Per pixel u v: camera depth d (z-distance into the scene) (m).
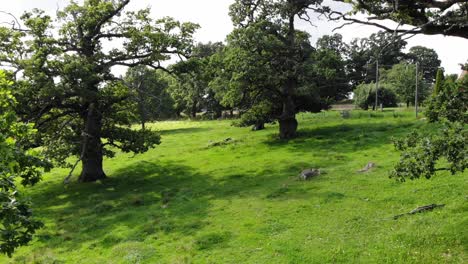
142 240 18.62
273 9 38.56
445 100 13.46
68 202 26.98
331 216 18.33
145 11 31.11
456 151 12.54
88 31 30.03
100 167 32.69
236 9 39.94
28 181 10.40
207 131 57.66
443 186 19.58
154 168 35.09
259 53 38.25
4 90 10.70
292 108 39.81
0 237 8.67
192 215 21.16
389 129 37.06
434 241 14.04
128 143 31.30
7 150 8.59
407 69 69.69
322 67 37.19
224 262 15.14
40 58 25.42
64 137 30.56
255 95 40.28
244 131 52.25
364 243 15.02
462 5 11.25
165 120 81.44
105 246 18.45
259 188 24.84
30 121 27.09
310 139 38.00
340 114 50.88
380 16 11.51
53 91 25.03
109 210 24.22
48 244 19.41
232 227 18.64
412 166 13.34
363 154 29.83
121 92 32.41
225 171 30.80
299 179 25.38
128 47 30.50
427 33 11.22
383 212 17.94
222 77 39.94
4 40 26.53
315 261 14.24
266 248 15.86
